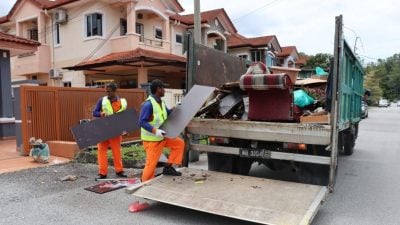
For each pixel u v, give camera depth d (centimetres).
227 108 672
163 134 579
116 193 629
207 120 640
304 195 505
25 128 941
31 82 1234
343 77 645
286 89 581
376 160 1018
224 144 649
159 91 612
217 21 2911
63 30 2238
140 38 2197
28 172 777
